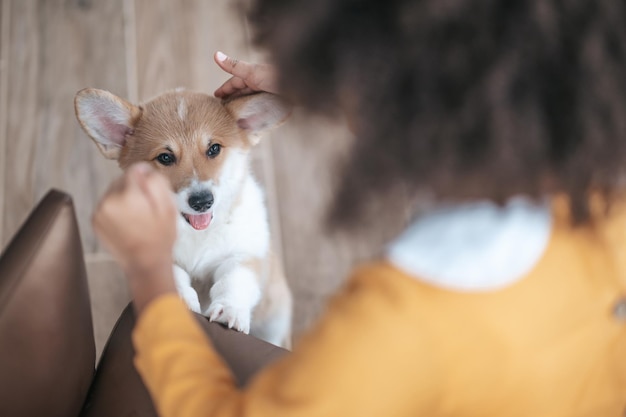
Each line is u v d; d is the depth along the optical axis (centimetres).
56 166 226
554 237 62
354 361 56
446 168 57
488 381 60
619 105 57
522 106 56
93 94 157
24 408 102
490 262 58
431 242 59
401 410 59
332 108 63
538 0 54
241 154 169
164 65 248
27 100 238
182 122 164
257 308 170
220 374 69
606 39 56
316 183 225
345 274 211
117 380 112
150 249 75
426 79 56
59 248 101
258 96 159
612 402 68
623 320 65
